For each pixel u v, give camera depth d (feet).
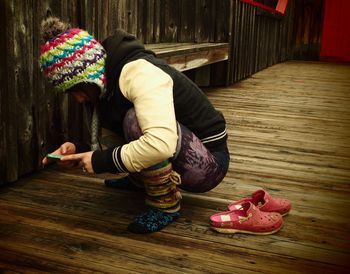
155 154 5.61
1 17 7.48
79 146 6.62
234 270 5.54
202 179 6.59
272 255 5.91
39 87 8.57
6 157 7.97
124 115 6.21
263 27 26.89
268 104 16.75
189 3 18.86
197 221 6.84
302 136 12.25
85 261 5.66
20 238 6.20
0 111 7.70
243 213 6.70
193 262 5.69
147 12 15.81
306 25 35.14
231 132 12.47
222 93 18.99
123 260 5.71
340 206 7.59
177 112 6.38
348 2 34.45
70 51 5.50
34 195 7.73
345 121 14.23
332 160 10.18
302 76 25.30
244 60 23.22
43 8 8.38
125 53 5.86
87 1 9.68
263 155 10.40
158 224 6.48
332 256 5.93
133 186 7.97
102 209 7.22
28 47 8.16
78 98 5.98
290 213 7.25
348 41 34.91
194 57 15.26
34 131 8.61
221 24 19.72
